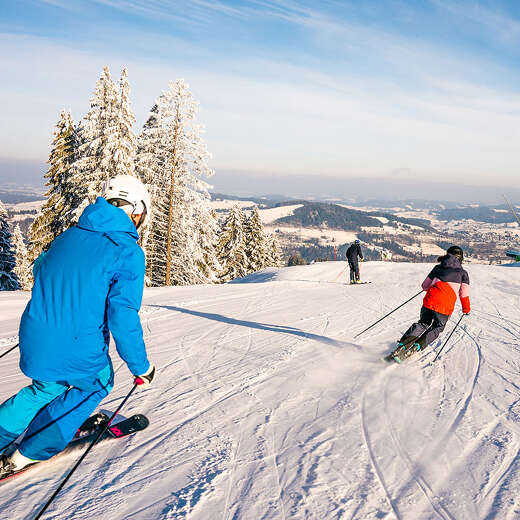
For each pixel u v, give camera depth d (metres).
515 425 2.69
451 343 5.00
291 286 11.56
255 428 2.61
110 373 2.05
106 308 1.88
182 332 5.55
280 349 4.61
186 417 2.77
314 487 1.95
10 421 1.91
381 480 2.03
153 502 1.82
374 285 11.73
